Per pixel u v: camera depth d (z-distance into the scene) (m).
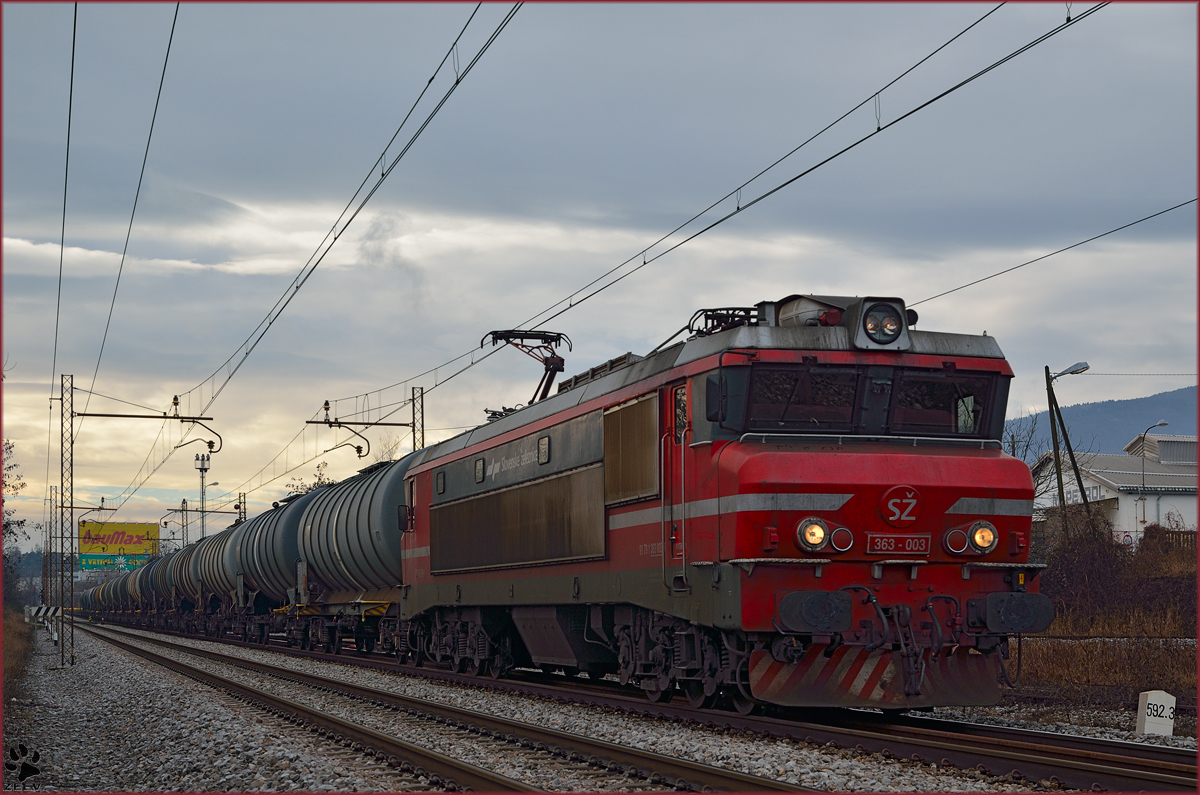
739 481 11.49
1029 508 11.88
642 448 13.71
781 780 9.09
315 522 30.59
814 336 12.13
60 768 12.11
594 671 18.47
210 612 48.84
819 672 11.46
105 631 62.12
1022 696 15.09
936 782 8.85
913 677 11.22
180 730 13.94
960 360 12.29
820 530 11.25
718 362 12.04
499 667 19.55
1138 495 62.72
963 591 11.64
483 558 19.06
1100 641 17.42
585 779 9.66
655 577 13.32
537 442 17.05
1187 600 22.86
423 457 23.31
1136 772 8.29
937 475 11.57
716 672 12.60
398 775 10.30
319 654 30.61
